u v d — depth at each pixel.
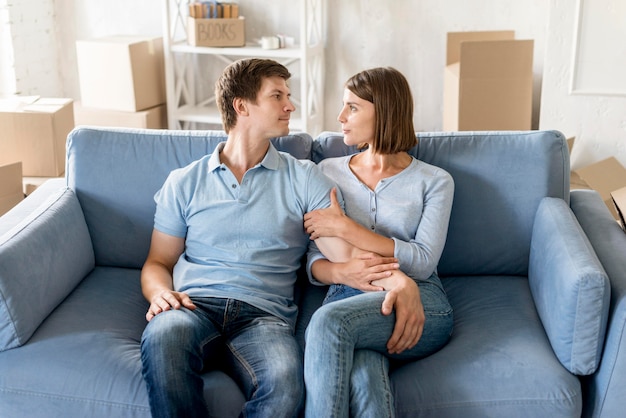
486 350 1.89
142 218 2.29
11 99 3.42
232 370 1.87
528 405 1.77
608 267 1.94
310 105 4.29
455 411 1.78
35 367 1.85
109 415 1.81
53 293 2.03
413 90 4.29
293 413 1.74
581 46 3.40
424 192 2.15
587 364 1.81
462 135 2.31
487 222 2.26
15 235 1.98
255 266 2.09
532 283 2.15
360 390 1.76
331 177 2.23
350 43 4.27
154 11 4.54
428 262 2.06
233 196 2.11
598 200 2.45
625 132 3.46
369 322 1.84
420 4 4.11
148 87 4.24
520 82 3.55
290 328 1.97
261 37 4.36
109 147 2.32
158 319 1.88
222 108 2.12
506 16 4.02
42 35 4.52
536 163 2.26
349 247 2.08
